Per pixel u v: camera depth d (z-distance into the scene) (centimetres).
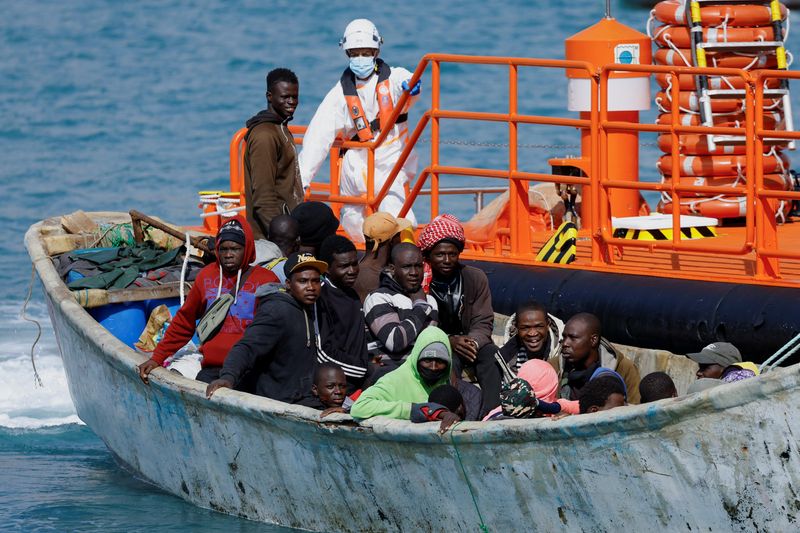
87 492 1755
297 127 2339
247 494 1591
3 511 1669
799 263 1800
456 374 1647
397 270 1645
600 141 1803
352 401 1552
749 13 2064
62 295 1923
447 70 6350
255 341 1545
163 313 1912
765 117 2095
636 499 1267
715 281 1694
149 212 3966
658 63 2175
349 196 2161
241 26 7769
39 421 2133
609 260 1830
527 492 1331
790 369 1155
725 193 1684
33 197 4131
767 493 1202
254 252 1656
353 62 2114
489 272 1894
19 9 8456
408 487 1418
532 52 7069
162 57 6962
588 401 1391
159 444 1708
